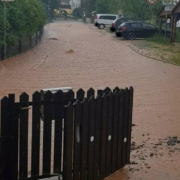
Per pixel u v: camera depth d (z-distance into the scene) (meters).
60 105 5.98
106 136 6.51
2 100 5.50
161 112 12.23
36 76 19.23
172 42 37.56
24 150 5.80
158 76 20.08
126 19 51.59
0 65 22.02
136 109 12.59
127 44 36.84
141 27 42.91
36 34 34.03
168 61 25.98
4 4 23.94
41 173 6.32
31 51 29.72
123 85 17.38
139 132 9.86
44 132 5.94
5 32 24.14
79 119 5.86
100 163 6.46
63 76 19.52
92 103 6.08
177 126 10.56
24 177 5.86
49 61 25.09
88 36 44.97
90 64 24.28
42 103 5.83
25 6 29.02
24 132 5.75
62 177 5.98
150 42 38.75
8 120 5.61
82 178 6.07
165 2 38.03
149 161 7.73
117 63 24.97
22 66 22.52
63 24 72.62
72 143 5.84
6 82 17.31
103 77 19.56
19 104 5.66
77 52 30.31
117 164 6.96
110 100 6.48
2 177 5.62
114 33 50.31
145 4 55.97
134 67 23.31
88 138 6.09
